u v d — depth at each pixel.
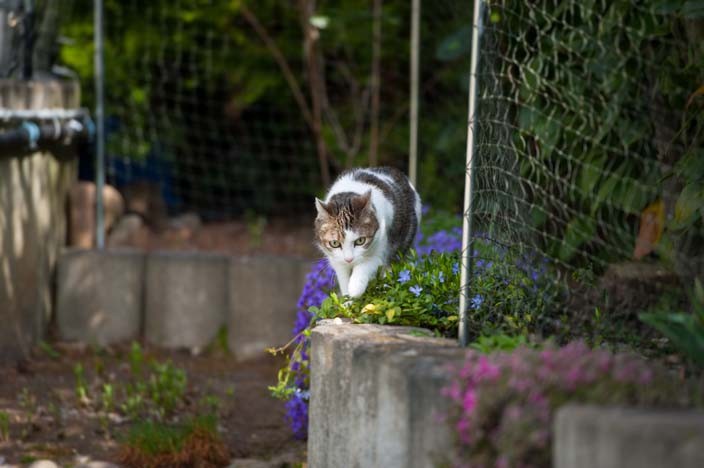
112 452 6.93
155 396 7.89
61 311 9.85
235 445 7.30
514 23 7.39
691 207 6.31
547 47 7.74
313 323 6.55
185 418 7.64
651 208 7.15
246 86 12.51
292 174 12.86
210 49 12.30
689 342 4.48
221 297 9.91
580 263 7.69
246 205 12.87
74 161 10.64
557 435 3.55
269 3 12.34
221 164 12.65
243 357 9.70
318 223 6.40
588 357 4.07
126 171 12.40
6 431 7.06
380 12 11.83
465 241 5.29
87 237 10.53
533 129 7.34
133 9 12.15
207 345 9.89
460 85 11.51
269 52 12.42
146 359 9.41
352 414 5.04
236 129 12.94
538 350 4.54
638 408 3.56
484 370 4.17
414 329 5.43
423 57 12.09
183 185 12.89
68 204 10.46
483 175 5.59
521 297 5.75
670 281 6.46
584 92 7.74
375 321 5.69
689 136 7.05
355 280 6.24
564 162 7.84
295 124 12.82
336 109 12.59
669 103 7.21
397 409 4.65
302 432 7.35
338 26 12.00
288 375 6.69
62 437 7.16
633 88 7.55
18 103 8.68
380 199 6.53
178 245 11.27
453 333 5.55
